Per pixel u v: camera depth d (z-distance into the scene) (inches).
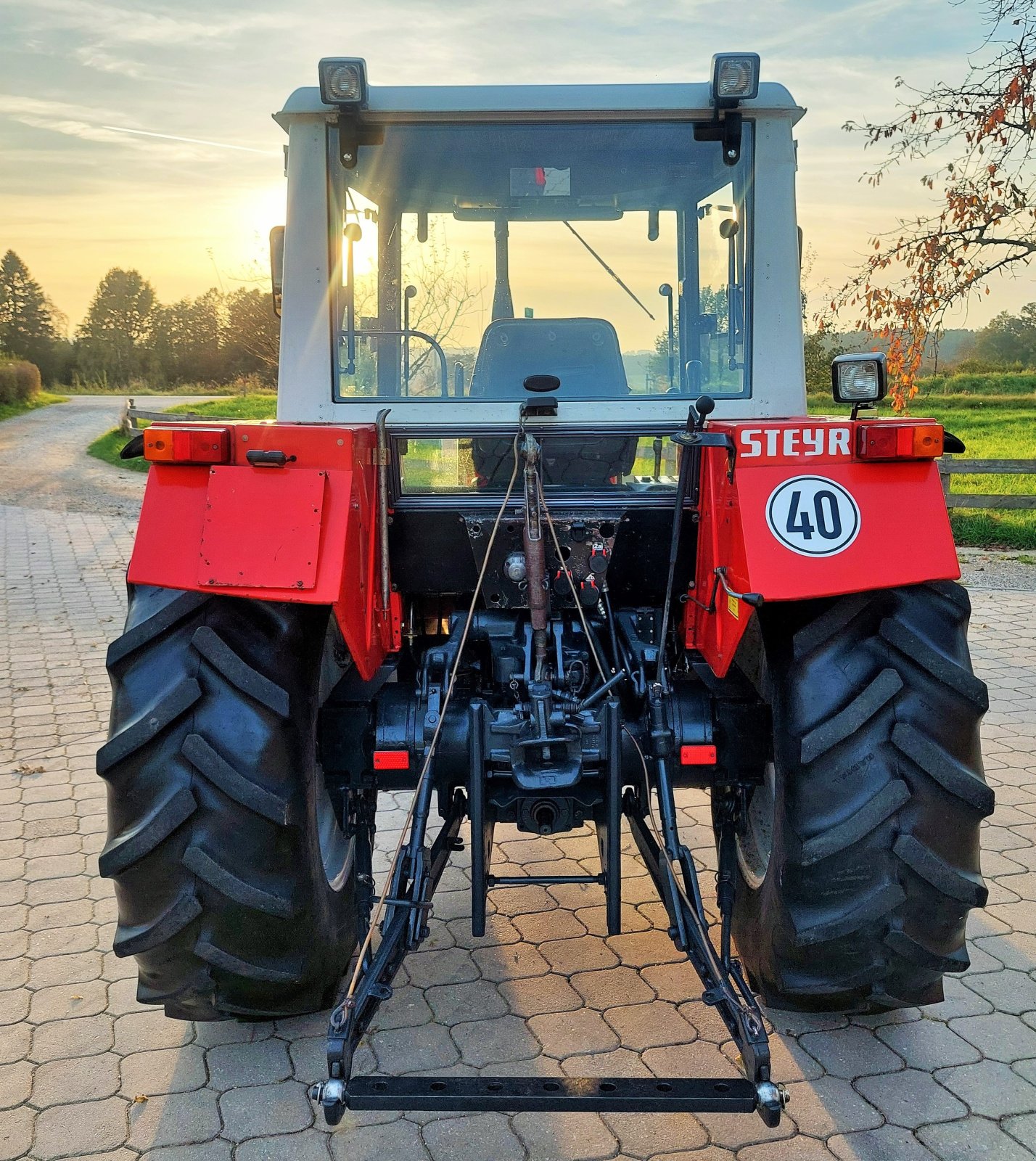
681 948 103.3
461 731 113.2
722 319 127.0
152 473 103.1
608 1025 123.7
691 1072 114.4
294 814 102.8
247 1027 125.6
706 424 112.5
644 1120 108.0
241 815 101.3
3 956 141.7
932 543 100.8
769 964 112.7
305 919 107.0
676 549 109.7
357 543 103.3
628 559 124.3
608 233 126.9
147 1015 127.9
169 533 100.7
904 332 463.8
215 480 99.3
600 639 124.6
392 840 178.7
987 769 206.1
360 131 122.3
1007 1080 113.0
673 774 114.0
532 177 125.5
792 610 108.7
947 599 106.5
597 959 138.9
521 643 119.6
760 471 101.3
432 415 125.5
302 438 99.5
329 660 120.1
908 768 102.0
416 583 125.8
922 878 101.9
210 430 99.7
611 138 123.6
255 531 97.9
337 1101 87.7
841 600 105.9
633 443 126.3
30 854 172.9
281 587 96.5
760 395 126.3
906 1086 112.3
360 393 127.6
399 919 103.3
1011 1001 128.1
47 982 135.3
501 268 128.0
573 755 104.7
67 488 775.1
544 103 120.4
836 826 101.7
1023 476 703.7
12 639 324.8
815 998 112.5
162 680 102.5
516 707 110.2
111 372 3897.6
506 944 143.3
